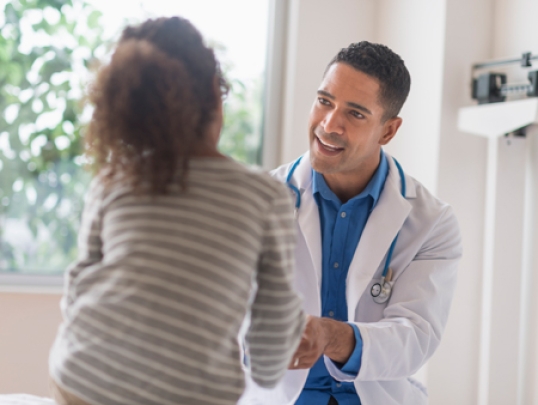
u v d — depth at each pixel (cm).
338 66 161
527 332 219
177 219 96
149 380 92
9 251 251
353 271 161
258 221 99
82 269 102
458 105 235
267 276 102
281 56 276
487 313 221
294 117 264
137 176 98
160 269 94
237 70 276
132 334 92
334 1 268
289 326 102
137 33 103
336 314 164
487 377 219
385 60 162
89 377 94
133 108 96
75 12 256
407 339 151
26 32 251
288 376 155
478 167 238
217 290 94
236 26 275
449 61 234
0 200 250
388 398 158
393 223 164
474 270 236
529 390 217
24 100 251
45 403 143
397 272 166
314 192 167
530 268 220
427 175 237
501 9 236
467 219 236
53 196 255
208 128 103
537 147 219
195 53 101
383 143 172
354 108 157
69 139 257
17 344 235
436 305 162
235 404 97
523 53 213
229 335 97
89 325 95
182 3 268
